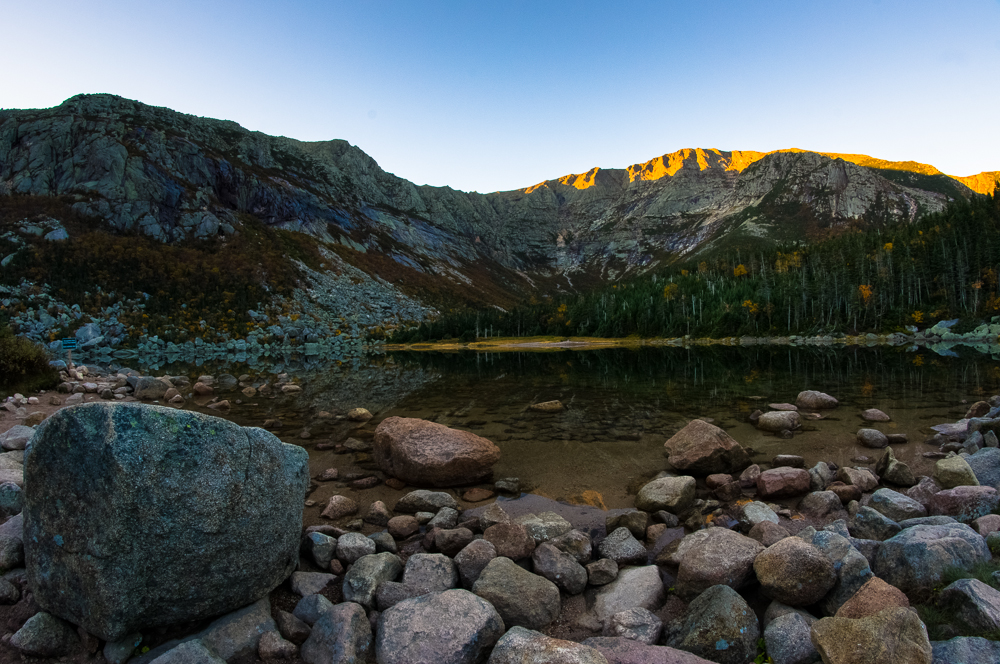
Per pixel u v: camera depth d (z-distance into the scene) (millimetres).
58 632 4547
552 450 12305
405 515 8031
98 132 170000
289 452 5969
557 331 131750
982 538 5453
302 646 4703
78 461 4555
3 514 7082
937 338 70875
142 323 112938
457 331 137500
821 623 4109
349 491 9766
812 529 6504
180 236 165500
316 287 172750
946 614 4332
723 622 4523
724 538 5906
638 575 5836
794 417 13594
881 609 4203
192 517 4762
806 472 8961
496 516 7367
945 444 10734
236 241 174000
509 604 5148
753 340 88312
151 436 4605
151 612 4625
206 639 4645
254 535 5266
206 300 136750
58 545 4629
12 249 120000
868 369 30172
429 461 9633
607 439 13281
